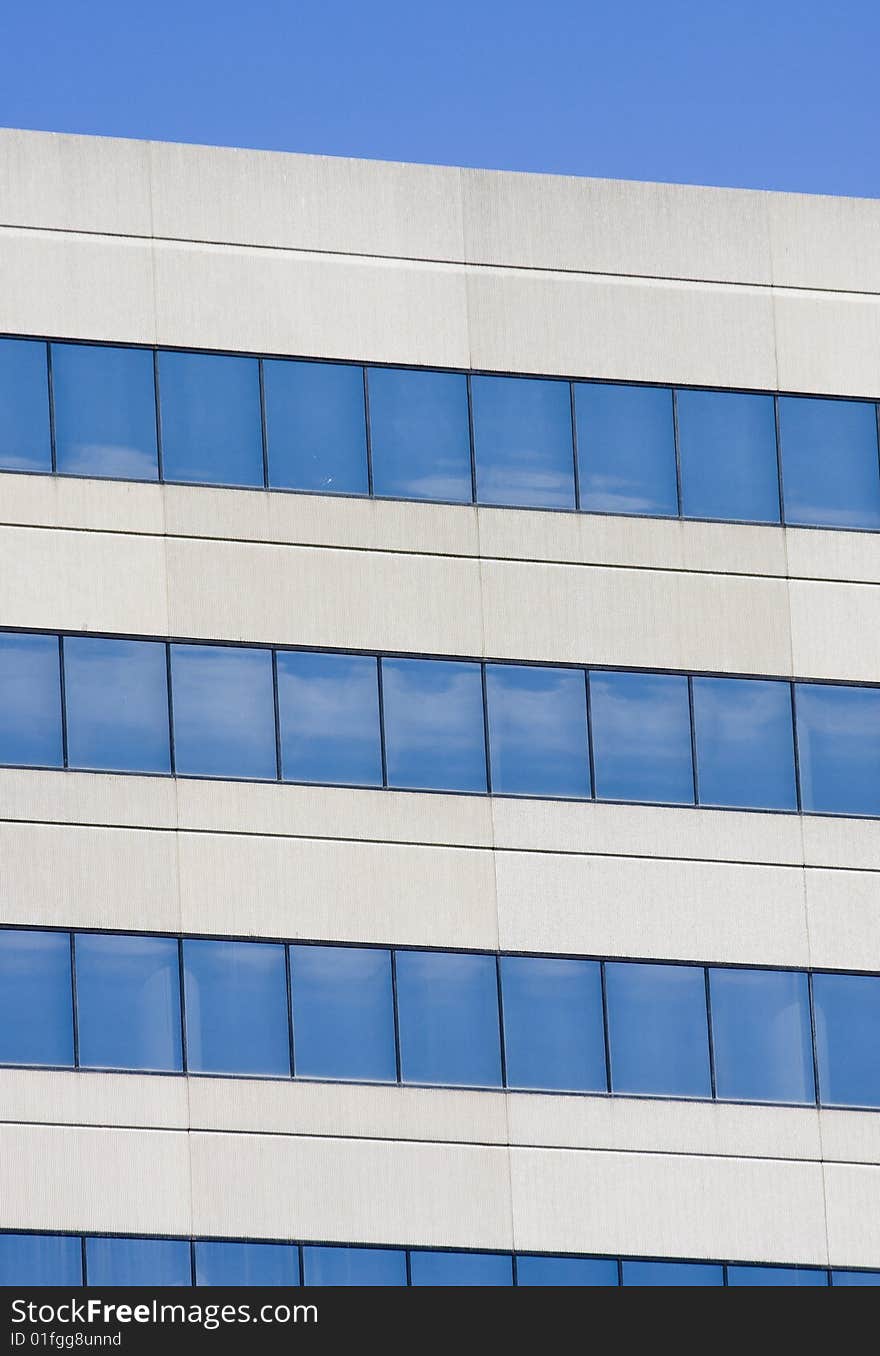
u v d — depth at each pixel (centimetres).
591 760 6569
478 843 6462
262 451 6519
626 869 6531
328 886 6353
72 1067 6131
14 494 6344
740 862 6612
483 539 6612
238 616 6425
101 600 6353
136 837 6269
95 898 6216
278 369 6556
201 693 6372
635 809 6569
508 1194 6291
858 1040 6575
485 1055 6356
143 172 6569
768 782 6669
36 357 6412
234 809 6331
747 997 6538
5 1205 6028
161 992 6212
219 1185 6144
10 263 6438
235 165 6631
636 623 6669
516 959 6425
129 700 6328
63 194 6500
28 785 6228
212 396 6506
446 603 6556
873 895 6669
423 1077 6316
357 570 6519
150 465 6444
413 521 6575
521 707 6556
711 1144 6431
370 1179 6225
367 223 6688
